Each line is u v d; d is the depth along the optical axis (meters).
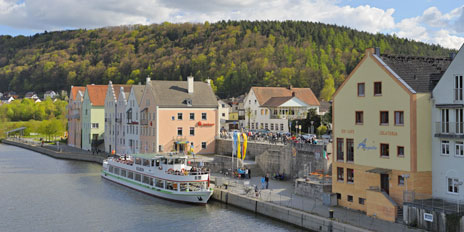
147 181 60.41
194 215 48.28
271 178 62.59
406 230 34.66
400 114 39.25
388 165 40.06
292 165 60.53
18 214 49.47
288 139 67.69
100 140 105.88
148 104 82.81
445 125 37.56
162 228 43.72
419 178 38.16
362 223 37.09
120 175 67.69
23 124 173.50
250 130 100.69
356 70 43.44
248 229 42.31
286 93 113.94
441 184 38.00
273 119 103.62
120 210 51.16
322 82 172.88
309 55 195.75
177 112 80.94
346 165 44.31
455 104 36.72
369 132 41.94
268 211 45.81
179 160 58.16
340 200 44.84
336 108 45.78
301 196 50.03
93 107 105.88
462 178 36.22
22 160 97.31
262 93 111.69
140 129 86.38
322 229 38.69
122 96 95.31
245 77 183.62
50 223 46.03
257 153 70.50
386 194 38.78
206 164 70.56
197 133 82.50
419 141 38.19
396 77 39.38
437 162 38.25
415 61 42.56
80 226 44.88
